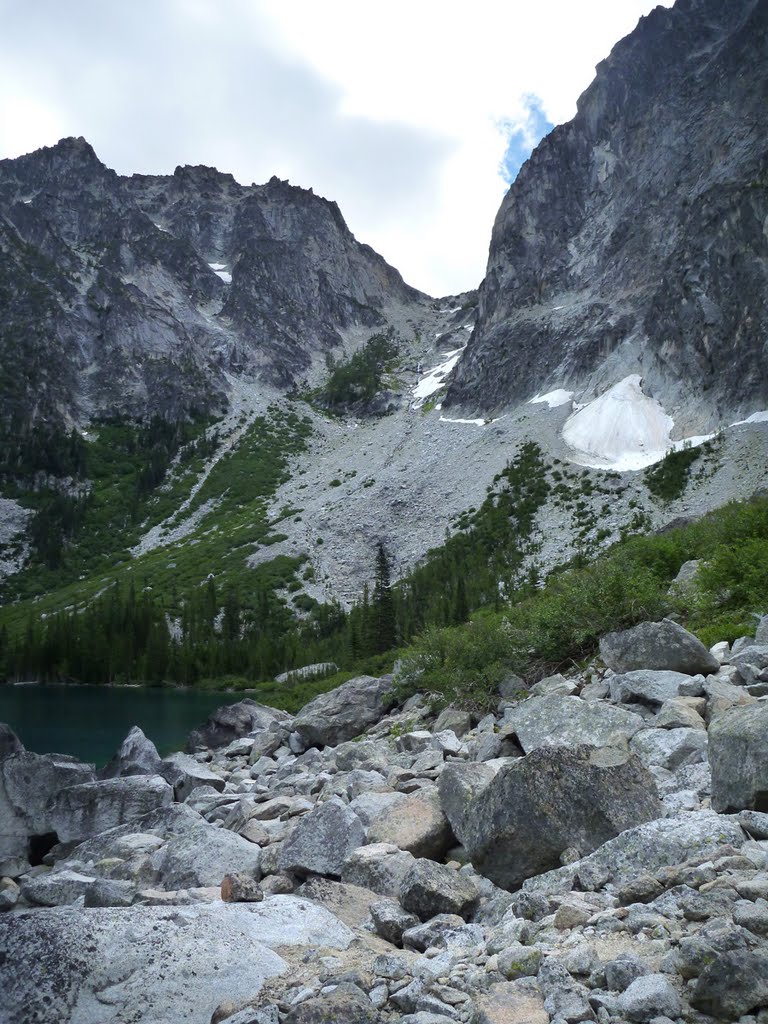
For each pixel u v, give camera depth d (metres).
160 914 6.26
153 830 14.06
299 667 88.31
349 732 23.22
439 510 131.00
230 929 6.23
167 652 94.06
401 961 5.36
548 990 4.28
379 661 45.34
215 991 5.48
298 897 7.67
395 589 106.50
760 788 6.63
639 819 7.15
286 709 42.00
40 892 11.02
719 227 137.75
